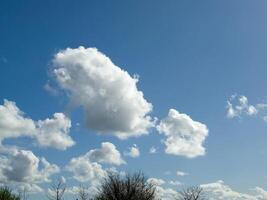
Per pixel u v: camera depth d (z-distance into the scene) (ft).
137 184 196.03
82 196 195.11
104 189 195.72
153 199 195.42
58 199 186.50
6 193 117.80
